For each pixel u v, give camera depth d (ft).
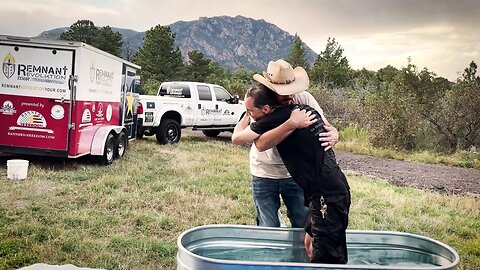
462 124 47.34
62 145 29.32
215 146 46.19
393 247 11.17
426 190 29.81
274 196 13.87
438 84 57.36
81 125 29.91
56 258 15.67
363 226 20.80
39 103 29.12
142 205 22.99
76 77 28.84
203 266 8.58
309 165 10.26
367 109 52.90
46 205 22.08
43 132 29.30
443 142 48.34
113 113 35.42
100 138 31.65
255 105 10.96
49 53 28.81
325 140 10.33
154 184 27.35
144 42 115.65
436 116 48.65
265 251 10.89
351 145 48.01
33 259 15.44
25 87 29.07
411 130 47.73
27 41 28.63
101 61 32.27
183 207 22.99
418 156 43.75
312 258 10.25
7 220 19.54
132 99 40.19
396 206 24.75
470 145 47.60
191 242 10.36
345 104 59.82
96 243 17.29
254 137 10.70
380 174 35.35
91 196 23.84
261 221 13.92
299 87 11.12
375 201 25.72
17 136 29.37
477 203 26.45
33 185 25.72
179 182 28.35
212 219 21.30
